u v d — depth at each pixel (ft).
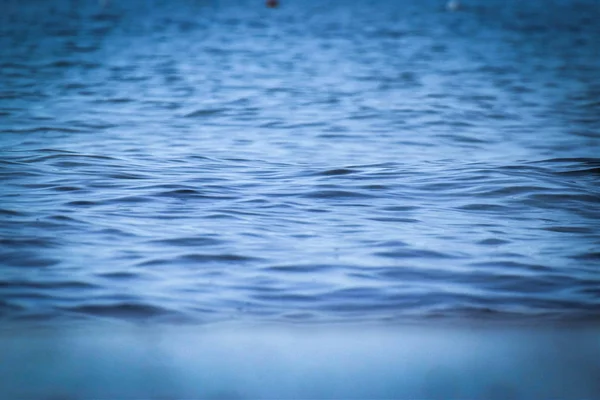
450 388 25.50
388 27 208.95
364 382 25.53
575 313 33.01
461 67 135.74
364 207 50.47
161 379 25.94
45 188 53.16
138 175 57.77
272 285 36.11
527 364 27.17
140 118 85.87
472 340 29.66
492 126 84.28
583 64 141.90
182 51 152.46
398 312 33.09
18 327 30.58
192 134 77.61
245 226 45.52
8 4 268.41
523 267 38.88
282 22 218.79
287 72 126.11
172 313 32.55
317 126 82.89
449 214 49.06
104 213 47.50
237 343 29.17
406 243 42.63
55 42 165.17
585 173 60.13
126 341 29.27
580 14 258.98
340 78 120.37
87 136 75.00
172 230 44.27
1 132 75.51
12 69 123.95
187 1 289.12
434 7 279.28
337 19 229.86
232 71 126.41
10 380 25.46
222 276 37.19
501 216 48.75
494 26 216.54
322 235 44.09
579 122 87.10
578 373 26.58
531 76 126.11
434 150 71.36
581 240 43.62
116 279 36.45
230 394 24.75
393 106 96.02
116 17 228.22
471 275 37.73
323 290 35.58
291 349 28.66
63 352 28.07
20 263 38.24
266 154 68.13
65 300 33.73
